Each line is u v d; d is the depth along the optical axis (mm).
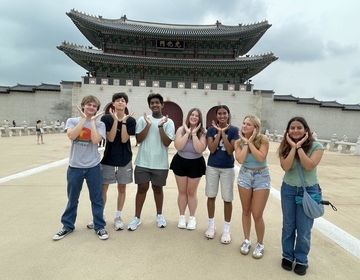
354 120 42250
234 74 42906
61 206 6797
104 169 5543
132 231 5469
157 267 4129
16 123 41250
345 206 7918
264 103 41625
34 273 3830
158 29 44750
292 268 4227
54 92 41156
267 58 38594
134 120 5637
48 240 4891
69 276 3793
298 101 41781
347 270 4258
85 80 39969
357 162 18594
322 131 42156
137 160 5629
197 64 40406
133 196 8164
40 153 16641
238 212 7027
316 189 4238
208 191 5359
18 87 42469
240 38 42406
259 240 4668
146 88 40188
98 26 40438
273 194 8984
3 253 4371
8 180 9367
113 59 39781
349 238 5496
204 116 40625
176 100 40438
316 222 6418
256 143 4691
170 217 6445
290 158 4164
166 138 5500
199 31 44219
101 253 4484
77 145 5004
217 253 4684
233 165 5332
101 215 5141
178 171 5688
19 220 5793
